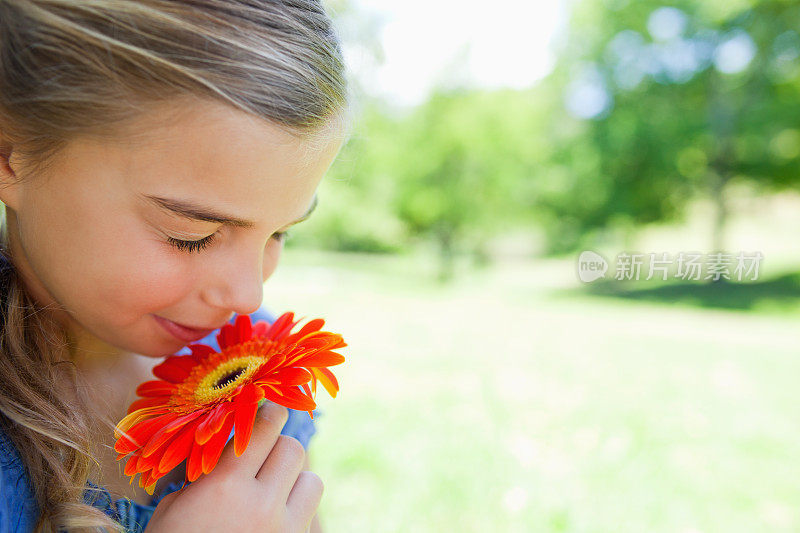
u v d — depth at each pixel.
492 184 15.09
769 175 12.95
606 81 14.36
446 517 2.78
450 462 3.38
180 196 0.64
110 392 0.90
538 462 3.44
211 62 0.61
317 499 0.79
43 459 0.70
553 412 4.32
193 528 0.66
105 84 0.60
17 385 0.70
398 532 2.63
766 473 3.40
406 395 4.63
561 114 14.97
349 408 4.28
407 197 15.37
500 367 5.58
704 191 13.30
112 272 0.67
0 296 0.74
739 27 12.84
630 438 3.84
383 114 15.22
